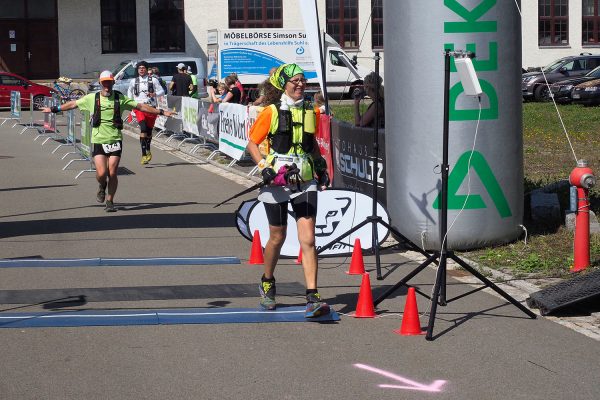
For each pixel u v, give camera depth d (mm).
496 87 10594
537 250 10734
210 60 43375
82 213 14086
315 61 13258
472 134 10531
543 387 6207
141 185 17422
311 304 7766
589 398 5992
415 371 6547
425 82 10547
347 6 51094
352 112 33094
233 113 19891
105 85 14102
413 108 10688
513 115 10781
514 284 9328
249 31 42188
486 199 10680
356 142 12961
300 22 51125
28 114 37844
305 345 7180
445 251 8047
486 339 7367
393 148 11094
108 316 7965
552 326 7770
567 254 10508
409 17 10602
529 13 53031
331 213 10734
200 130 23406
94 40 49562
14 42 48906
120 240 11883
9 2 48688
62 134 28703
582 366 6660
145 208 14578
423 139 10648
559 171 18203
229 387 6168
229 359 6801
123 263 10398
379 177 12297
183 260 10578
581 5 53438
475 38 10453
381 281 9570
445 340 7340
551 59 53500
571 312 8242
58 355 6848
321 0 50844
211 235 12281
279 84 7816
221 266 10297
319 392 6090
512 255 10562
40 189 16750
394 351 7035
